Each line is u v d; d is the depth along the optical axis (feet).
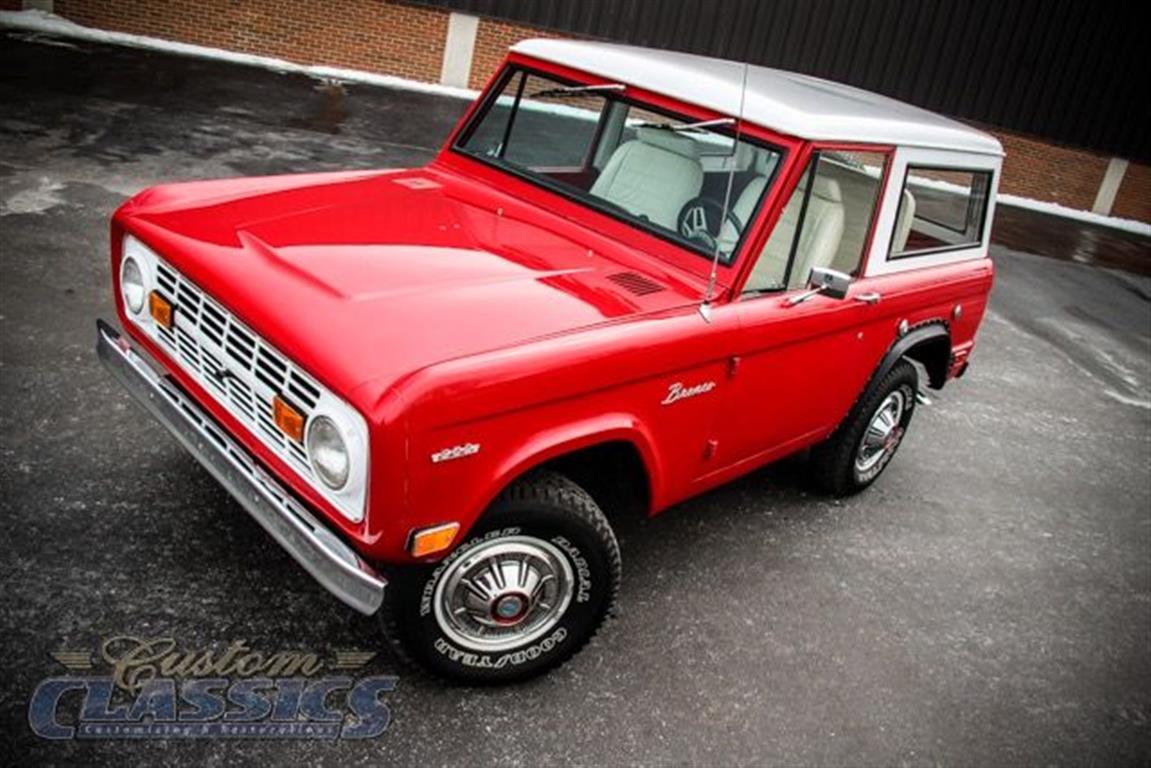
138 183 24.80
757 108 11.28
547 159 12.95
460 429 8.29
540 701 10.54
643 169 11.96
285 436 8.91
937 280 14.96
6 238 19.70
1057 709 12.37
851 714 11.40
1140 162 63.98
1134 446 22.48
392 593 9.30
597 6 50.52
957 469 19.02
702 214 11.39
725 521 15.07
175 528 11.94
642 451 10.41
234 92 38.11
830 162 11.62
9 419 13.44
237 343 9.23
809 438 14.15
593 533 9.92
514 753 9.77
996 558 15.88
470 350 8.52
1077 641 13.99
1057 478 19.67
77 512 11.84
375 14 47.60
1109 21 58.18
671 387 10.37
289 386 8.66
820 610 13.32
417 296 9.24
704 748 10.37
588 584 10.30
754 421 12.23
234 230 10.23
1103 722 12.31
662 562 13.62
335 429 8.15
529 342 8.89
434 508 8.48
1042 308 34.27
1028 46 57.72
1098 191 64.28
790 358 12.17
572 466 11.30
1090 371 27.76
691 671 11.52
